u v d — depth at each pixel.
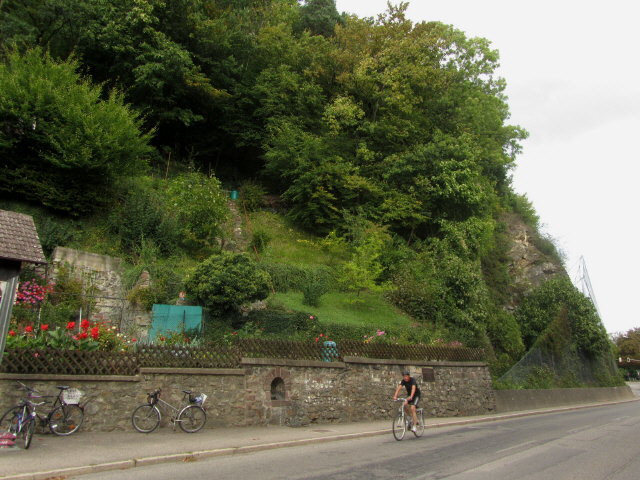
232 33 31.11
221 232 22.66
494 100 40.31
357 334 18.75
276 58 32.41
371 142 29.80
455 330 23.56
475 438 12.37
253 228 26.84
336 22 41.69
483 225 28.83
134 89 27.75
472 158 29.38
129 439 9.80
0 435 8.32
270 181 32.53
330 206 26.67
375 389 15.43
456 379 18.42
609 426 15.84
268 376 13.07
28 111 18.45
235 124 31.86
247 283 16.39
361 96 30.25
